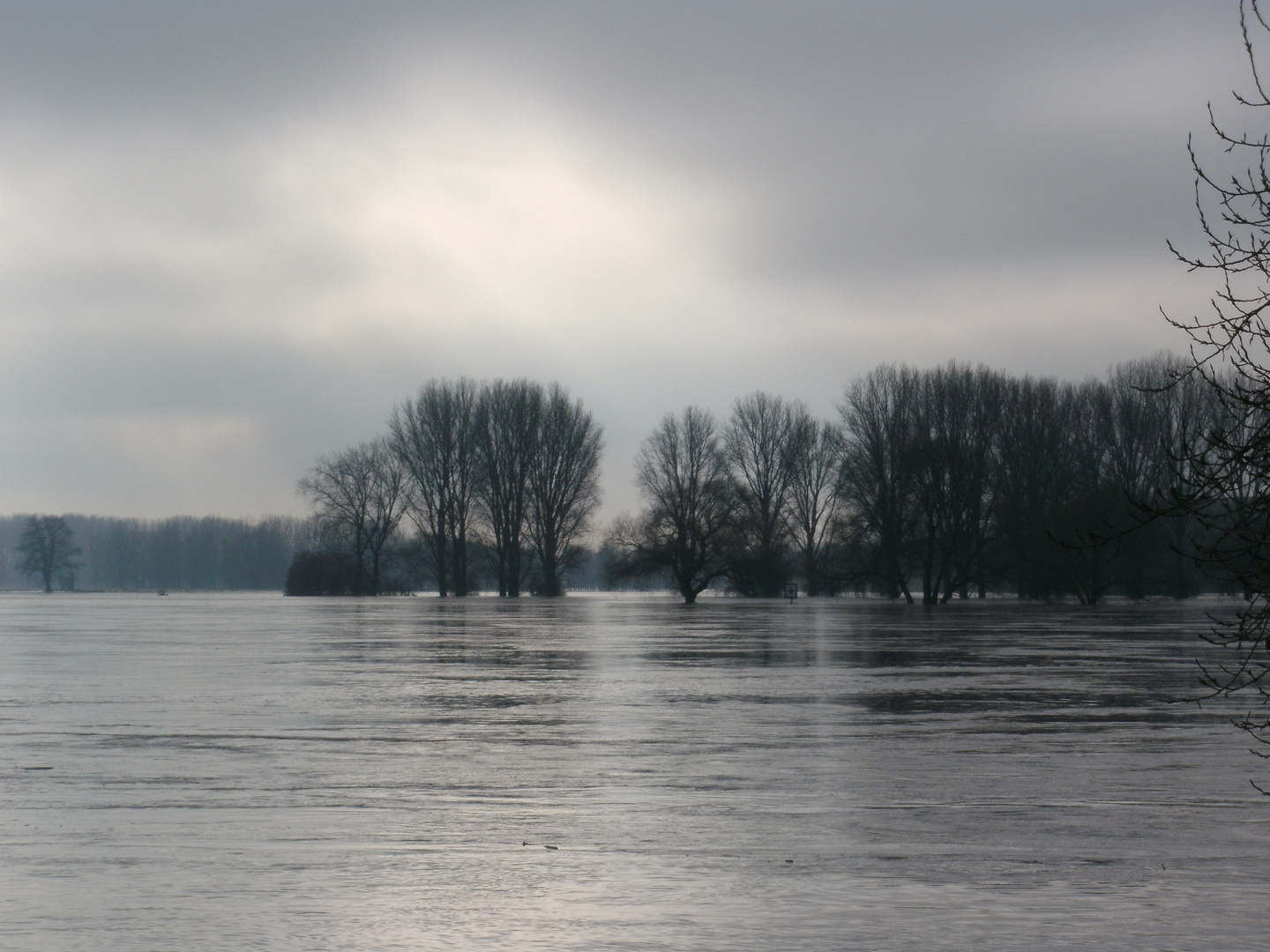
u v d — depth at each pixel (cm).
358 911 1282
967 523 11181
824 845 1562
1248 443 1305
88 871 1432
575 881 1394
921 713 2884
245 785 1948
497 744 2388
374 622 7931
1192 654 4797
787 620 8362
